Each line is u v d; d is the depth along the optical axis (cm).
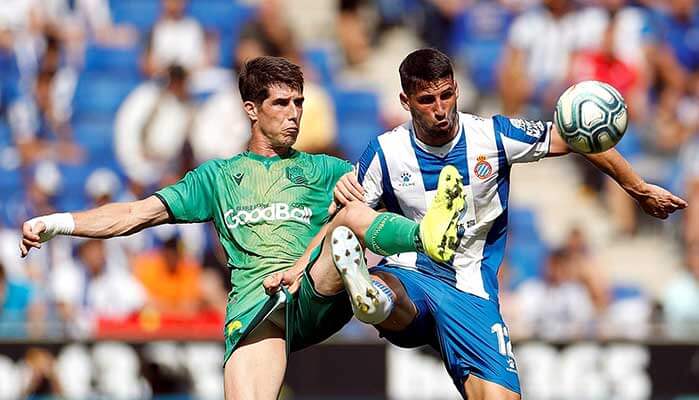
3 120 5206
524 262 4866
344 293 2397
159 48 5291
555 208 5288
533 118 5328
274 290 2362
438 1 5734
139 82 5388
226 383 2400
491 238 2495
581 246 4406
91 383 3612
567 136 2311
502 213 2483
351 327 3684
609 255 5097
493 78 5581
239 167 2495
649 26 5438
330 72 5609
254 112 2502
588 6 5406
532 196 5331
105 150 5162
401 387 3634
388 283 2392
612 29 5322
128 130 4862
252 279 2438
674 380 3672
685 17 5672
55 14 5500
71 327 3650
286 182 2486
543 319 3812
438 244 2166
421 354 3641
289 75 2470
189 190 2477
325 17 5962
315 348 3638
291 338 2444
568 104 2298
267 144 2509
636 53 5353
